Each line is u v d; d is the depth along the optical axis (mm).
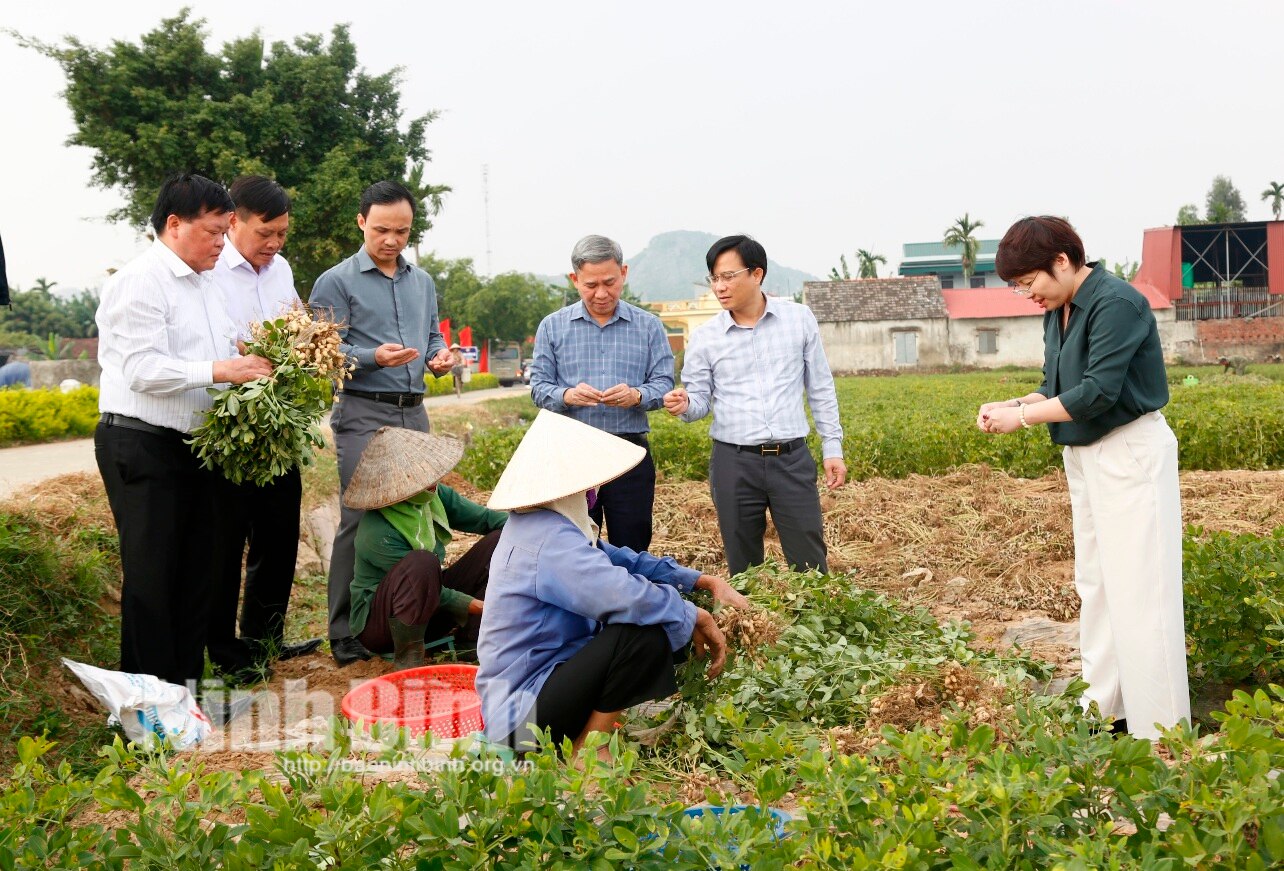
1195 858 2129
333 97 27031
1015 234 3934
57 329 73000
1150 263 47469
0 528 5152
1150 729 3854
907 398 23766
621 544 5672
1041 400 4160
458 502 5512
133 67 24938
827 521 8570
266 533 5258
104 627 5219
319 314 5402
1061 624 5852
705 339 5430
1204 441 11938
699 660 4160
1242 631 4535
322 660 5395
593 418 5574
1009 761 2521
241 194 4941
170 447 4480
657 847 2279
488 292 63562
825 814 2412
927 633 4887
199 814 2449
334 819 2320
